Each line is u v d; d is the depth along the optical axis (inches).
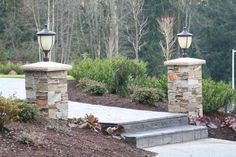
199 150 382.3
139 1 1609.3
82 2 1608.0
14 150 288.0
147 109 519.2
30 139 302.5
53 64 403.5
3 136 306.3
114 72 604.4
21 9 1497.3
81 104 522.6
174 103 496.4
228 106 551.5
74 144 327.0
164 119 437.1
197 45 1771.7
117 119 418.3
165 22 1576.0
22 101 379.2
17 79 764.0
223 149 387.9
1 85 665.6
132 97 546.6
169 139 410.3
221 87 543.2
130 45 1686.8
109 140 368.8
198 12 1812.3
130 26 1665.8
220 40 1764.3
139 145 382.6
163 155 358.6
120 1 1617.9
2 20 1508.4
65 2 1542.8
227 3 1803.6
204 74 1672.0
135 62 653.9
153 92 541.6
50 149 303.4
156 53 1668.3
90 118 391.5
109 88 604.7
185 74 489.4
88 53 1605.6
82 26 1609.3
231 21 1785.2
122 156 331.3
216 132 460.1
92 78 665.6
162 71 1640.0
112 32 1583.4
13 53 1483.8
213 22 1781.5
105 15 1599.4
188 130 427.8
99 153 322.0
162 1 1700.3
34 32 1515.7
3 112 312.3
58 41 1553.9
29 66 400.8
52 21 1478.8
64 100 406.6
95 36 1606.8
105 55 1630.2
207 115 517.7
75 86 642.8
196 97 494.3
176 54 1699.1
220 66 1764.3
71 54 1581.0
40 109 398.9
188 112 488.7
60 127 356.8
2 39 1504.7
